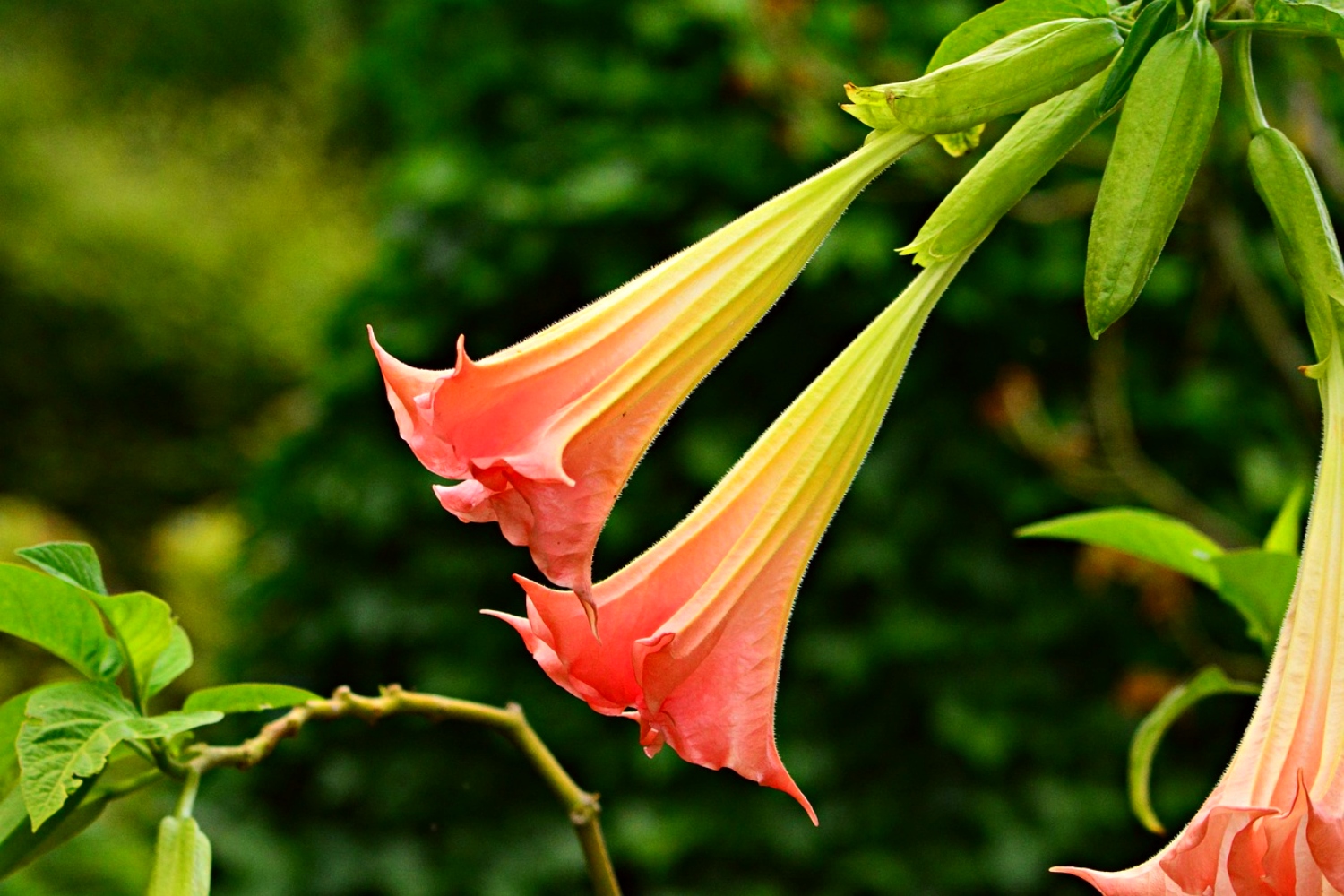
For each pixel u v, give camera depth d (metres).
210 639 5.39
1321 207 1.12
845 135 2.79
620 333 1.11
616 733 2.92
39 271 7.54
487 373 1.09
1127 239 1.09
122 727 1.21
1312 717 1.07
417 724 3.04
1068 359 2.87
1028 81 1.12
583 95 3.04
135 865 2.98
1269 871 1.04
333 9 10.61
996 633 2.81
